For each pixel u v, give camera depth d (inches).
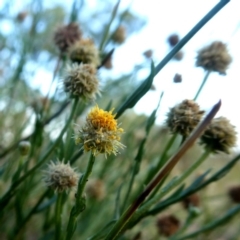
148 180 4.0
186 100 3.5
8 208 5.4
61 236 3.7
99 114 2.8
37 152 5.6
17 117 8.1
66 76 4.0
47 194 4.4
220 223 5.1
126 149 7.2
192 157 9.4
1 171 5.2
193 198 6.5
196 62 4.6
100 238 3.4
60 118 6.9
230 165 3.8
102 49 5.6
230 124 3.1
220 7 3.4
